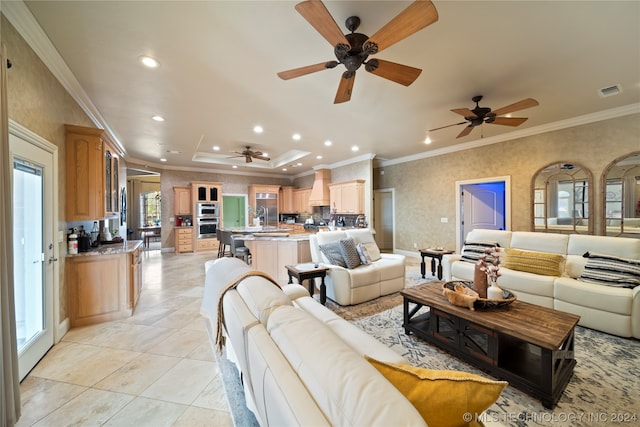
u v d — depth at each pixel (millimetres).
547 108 3621
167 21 1933
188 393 1781
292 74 2090
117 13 1844
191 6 1797
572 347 1924
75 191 2775
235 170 8695
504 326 1822
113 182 3844
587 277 2812
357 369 703
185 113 3707
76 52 2285
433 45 2250
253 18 1919
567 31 2080
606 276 2691
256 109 3590
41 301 2236
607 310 2545
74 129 2752
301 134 4816
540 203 4430
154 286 4332
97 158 2953
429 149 5992
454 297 2203
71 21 1913
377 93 3129
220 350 1491
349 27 2004
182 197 7926
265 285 1369
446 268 4105
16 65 1862
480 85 2947
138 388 1830
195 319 3004
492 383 786
